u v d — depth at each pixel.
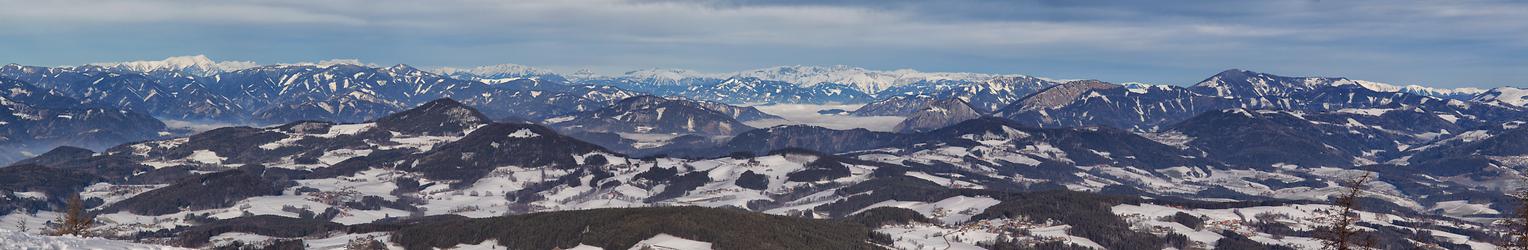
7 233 190.00
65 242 195.75
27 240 189.12
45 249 187.25
